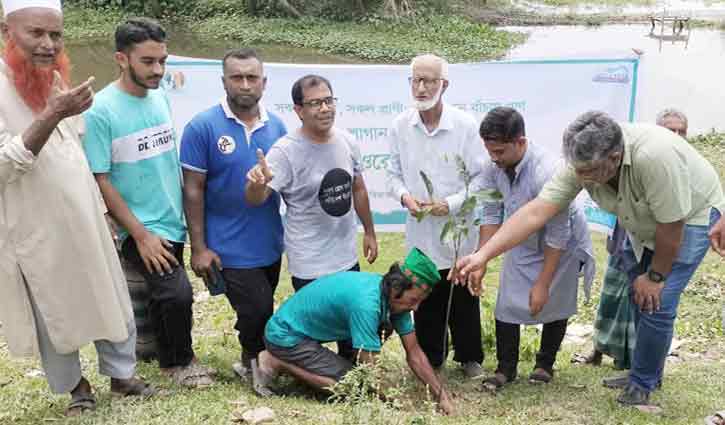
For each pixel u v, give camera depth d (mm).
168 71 6898
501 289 4695
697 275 7418
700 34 26125
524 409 4262
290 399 4340
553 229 4324
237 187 4488
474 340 4898
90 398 4051
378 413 3695
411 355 4336
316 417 3857
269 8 28984
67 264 3713
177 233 4496
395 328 4309
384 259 8000
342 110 7125
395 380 4676
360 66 7023
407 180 4930
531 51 23984
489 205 4617
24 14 3523
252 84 4375
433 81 4617
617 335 4957
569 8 32312
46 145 3633
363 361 4180
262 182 4062
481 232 4676
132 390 4215
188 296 4352
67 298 3746
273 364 4449
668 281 4078
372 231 5008
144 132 4250
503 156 4285
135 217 4242
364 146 7207
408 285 4059
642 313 4160
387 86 7094
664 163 3734
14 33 3557
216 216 4582
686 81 18375
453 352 5480
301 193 4535
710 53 22312
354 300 4160
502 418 4133
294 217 4625
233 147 4453
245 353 4738
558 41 25641
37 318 3805
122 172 4234
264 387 4430
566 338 6176
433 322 4926
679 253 4062
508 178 4512
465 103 7242
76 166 3738
